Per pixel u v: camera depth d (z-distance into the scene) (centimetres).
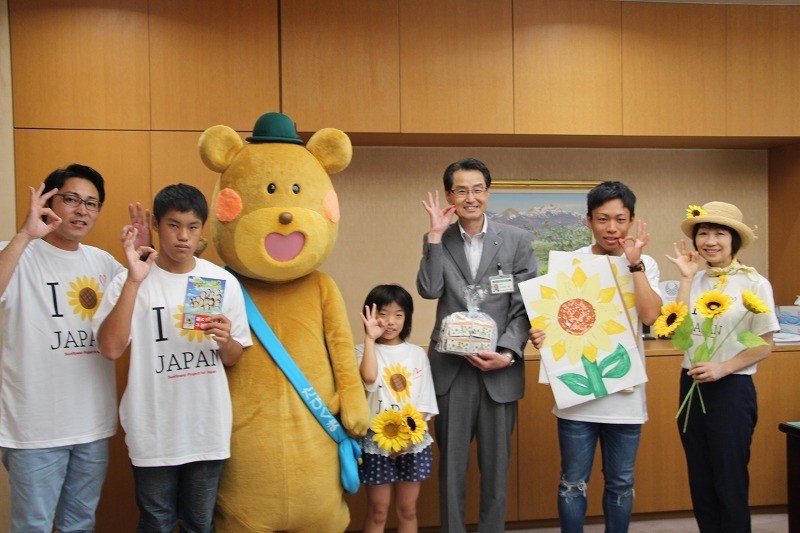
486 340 253
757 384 348
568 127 347
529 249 276
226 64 321
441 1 338
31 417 213
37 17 308
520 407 337
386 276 385
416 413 243
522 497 336
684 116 356
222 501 224
